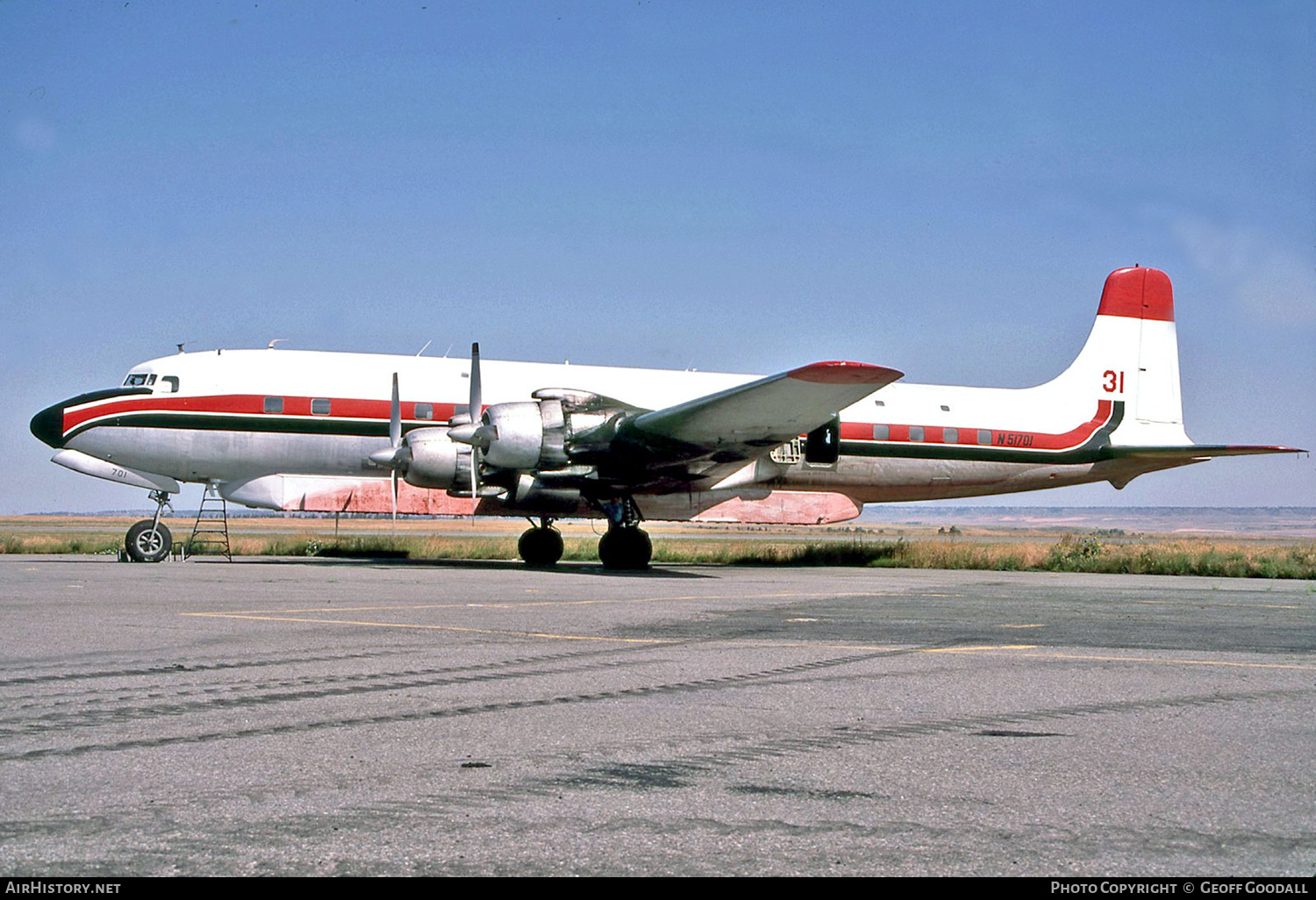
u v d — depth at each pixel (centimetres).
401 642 901
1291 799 453
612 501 2147
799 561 2694
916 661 823
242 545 2981
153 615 1090
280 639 916
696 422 1905
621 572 2059
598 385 2367
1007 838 402
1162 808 439
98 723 577
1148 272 2805
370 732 562
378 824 412
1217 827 415
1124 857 382
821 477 2467
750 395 1773
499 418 1986
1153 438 2762
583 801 443
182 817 417
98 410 2102
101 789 452
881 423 2511
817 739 555
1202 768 502
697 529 9662
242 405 2142
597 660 815
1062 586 1805
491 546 3139
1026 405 2670
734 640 940
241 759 504
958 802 446
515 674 747
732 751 529
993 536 8362
